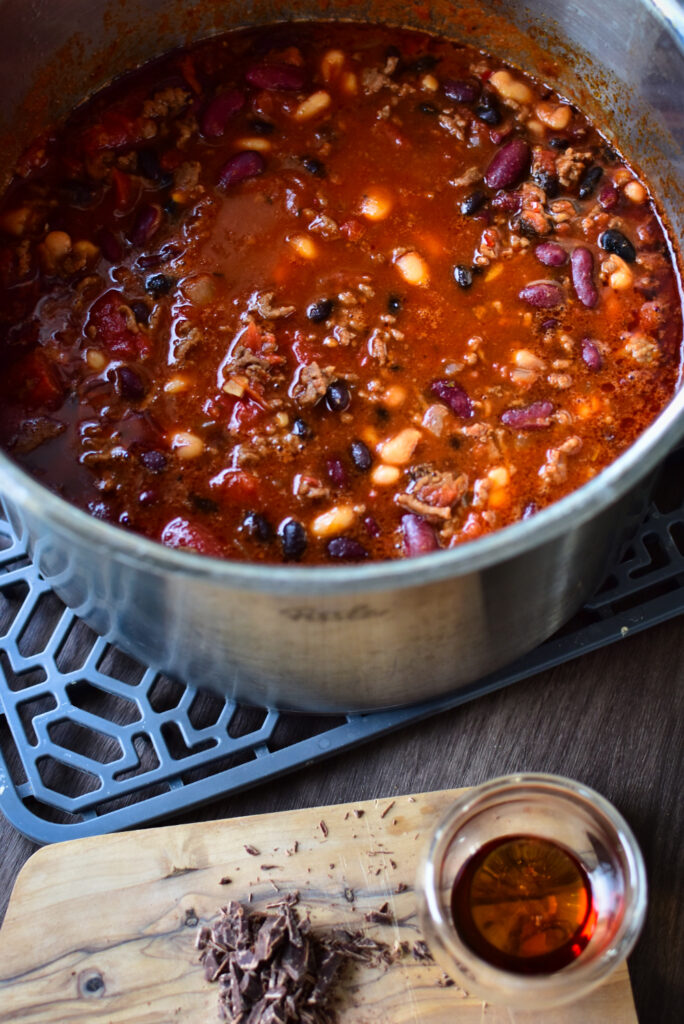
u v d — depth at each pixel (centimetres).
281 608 46
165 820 54
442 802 53
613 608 57
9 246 58
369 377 56
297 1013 51
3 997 51
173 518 54
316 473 54
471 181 59
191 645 50
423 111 61
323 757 54
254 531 53
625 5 56
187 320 56
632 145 60
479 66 62
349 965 52
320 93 60
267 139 60
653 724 55
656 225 59
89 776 55
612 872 53
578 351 56
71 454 55
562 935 52
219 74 62
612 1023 51
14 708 54
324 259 58
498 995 50
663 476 58
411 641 49
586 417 55
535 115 61
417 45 62
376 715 55
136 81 62
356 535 54
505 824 53
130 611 49
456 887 53
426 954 52
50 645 55
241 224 58
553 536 45
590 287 57
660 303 57
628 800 54
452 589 46
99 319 56
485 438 55
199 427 55
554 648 55
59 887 52
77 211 59
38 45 58
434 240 58
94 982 51
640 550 56
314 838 53
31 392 55
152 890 52
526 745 55
